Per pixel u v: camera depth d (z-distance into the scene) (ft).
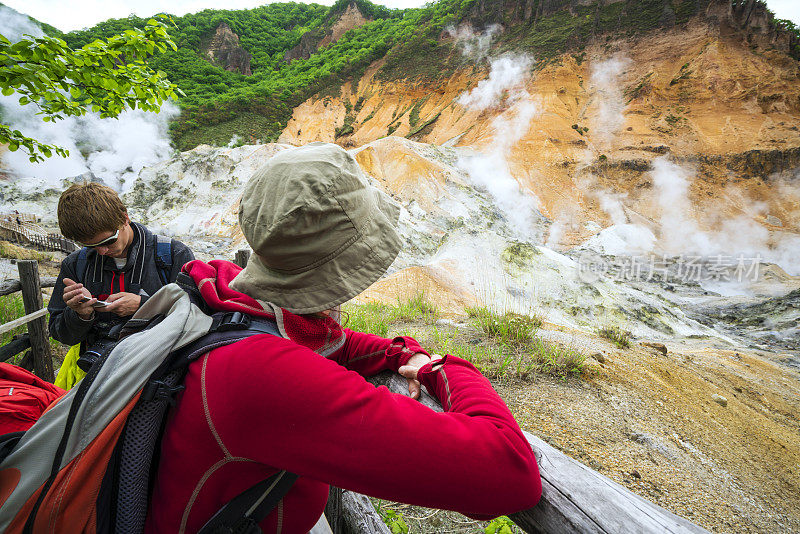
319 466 2.05
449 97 410.93
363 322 19.89
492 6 470.80
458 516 7.83
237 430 2.07
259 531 2.42
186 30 606.96
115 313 5.66
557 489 2.81
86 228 5.79
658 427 15.53
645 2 382.22
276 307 2.54
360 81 492.95
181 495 2.29
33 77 9.42
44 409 3.69
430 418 2.22
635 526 2.48
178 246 6.84
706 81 322.14
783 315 108.88
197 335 2.41
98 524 2.26
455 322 24.81
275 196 2.40
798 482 16.69
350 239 2.51
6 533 2.11
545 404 14.38
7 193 211.61
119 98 11.62
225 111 441.27
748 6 347.77
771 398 28.84
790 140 282.56
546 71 361.10
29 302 12.19
